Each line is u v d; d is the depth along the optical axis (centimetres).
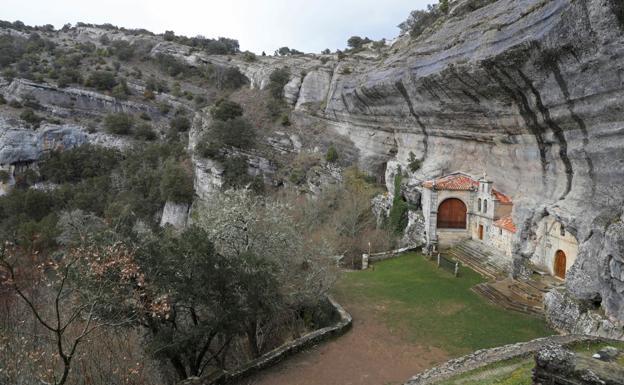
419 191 3856
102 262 1432
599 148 1941
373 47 7644
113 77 9031
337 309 2355
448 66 2936
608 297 1745
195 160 5912
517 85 2427
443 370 1517
